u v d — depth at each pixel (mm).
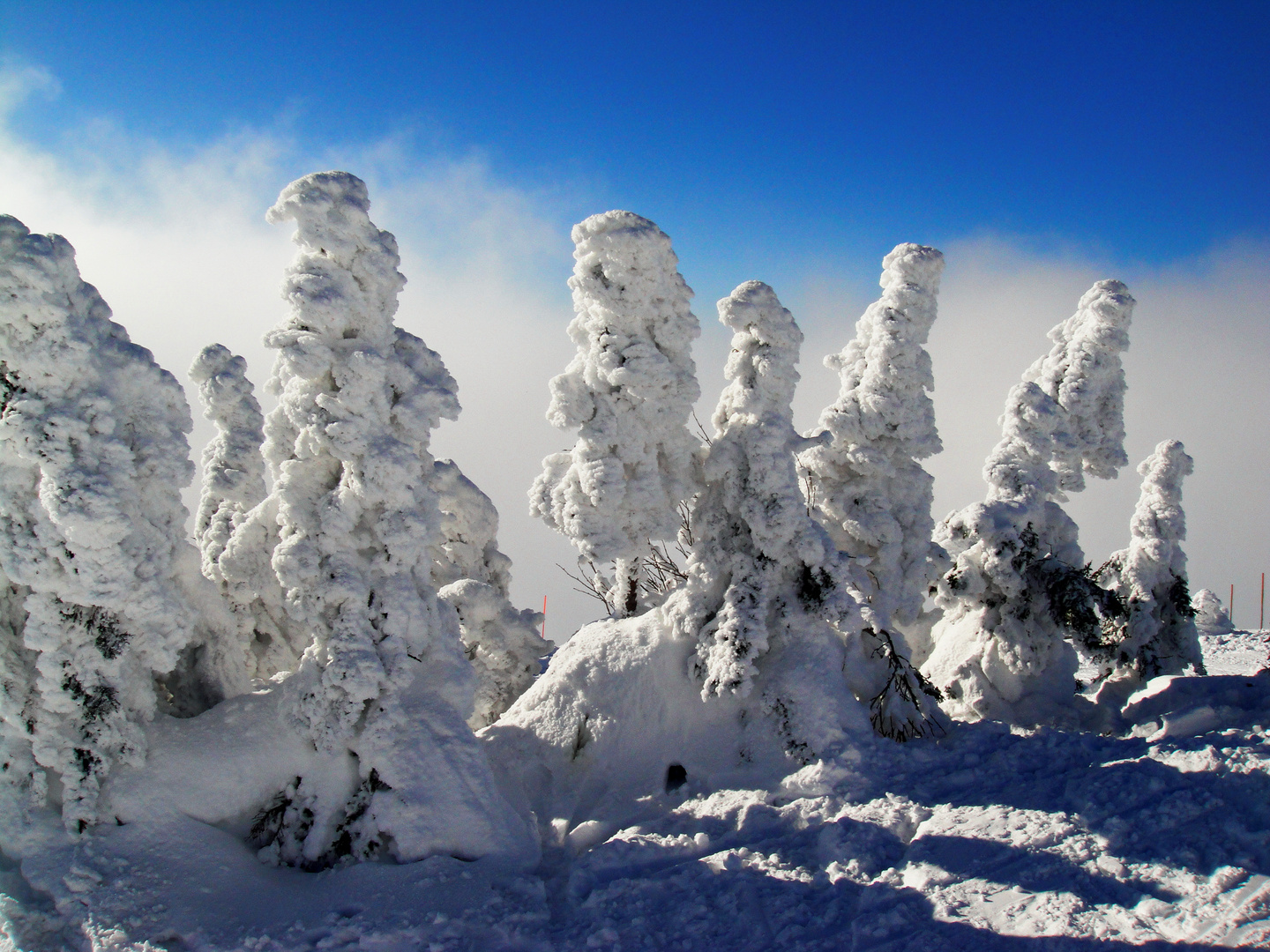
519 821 13594
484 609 19516
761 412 16875
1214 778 11773
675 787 15297
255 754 12875
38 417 11641
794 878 11633
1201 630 38062
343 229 13594
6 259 11797
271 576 16172
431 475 15273
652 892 11719
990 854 11219
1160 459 21672
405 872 11914
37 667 11750
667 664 16609
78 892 11070
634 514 17219
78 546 11633
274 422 14852
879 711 16312
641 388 16844
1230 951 8586
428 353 15281
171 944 10625
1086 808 11742
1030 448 20734
